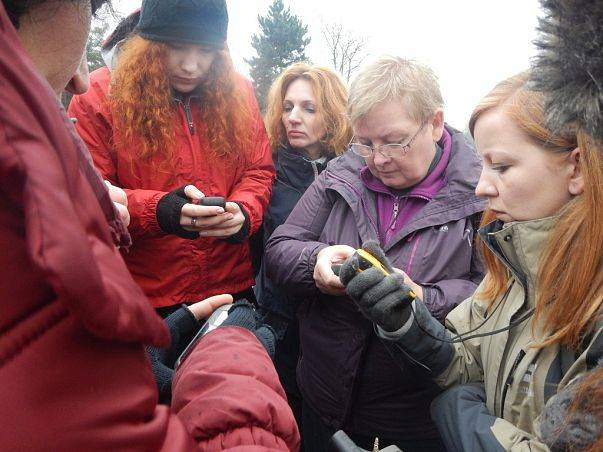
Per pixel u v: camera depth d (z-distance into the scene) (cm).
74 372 40
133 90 162
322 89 218
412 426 146
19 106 37
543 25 66
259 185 190
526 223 88
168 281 176
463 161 144
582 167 76
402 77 135
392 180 145
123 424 43
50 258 34
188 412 64
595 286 78
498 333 100
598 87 61
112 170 172
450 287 133
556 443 70
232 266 188
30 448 38
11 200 39
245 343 77
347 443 92
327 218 164
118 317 39
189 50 162
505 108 88
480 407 100
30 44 50
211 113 178
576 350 82
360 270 107
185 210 155
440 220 139
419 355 108
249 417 62
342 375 147
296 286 152
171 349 100
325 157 224
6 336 39
